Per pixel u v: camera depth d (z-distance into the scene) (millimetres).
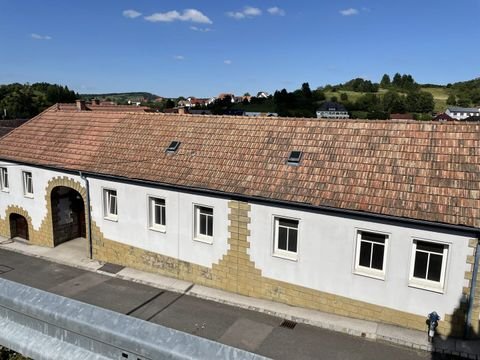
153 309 15742
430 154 14000
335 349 13031
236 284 16688
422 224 12719
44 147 22328
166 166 17922
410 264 13297
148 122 20828
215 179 16438
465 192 12742
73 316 2955
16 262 20750
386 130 15266
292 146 16312
